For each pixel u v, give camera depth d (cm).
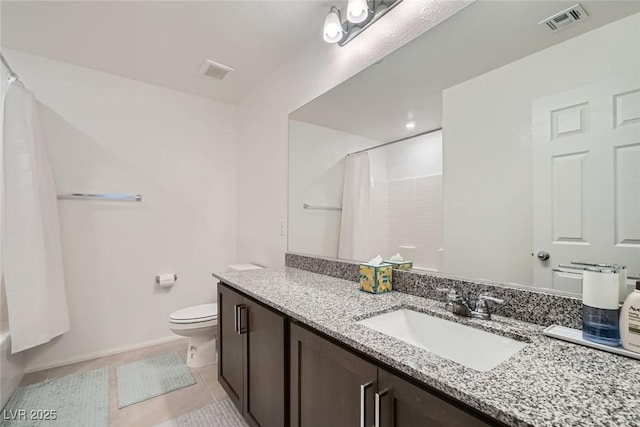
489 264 110
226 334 176
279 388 122
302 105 213
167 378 209
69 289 235
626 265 80
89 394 188
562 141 92
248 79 263
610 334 76
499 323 97
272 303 124
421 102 136
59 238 222
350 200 173
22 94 195
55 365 226
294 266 218
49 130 228
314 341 103
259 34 200
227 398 185
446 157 126
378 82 156
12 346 182
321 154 195
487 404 55
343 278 173
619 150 81
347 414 89
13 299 185
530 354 74
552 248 94
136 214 264
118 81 257
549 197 95
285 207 233
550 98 95
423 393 67
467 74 119
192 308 240
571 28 91
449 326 104
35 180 198
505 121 107
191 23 188
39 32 196
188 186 291
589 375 64
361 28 162
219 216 309
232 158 317
